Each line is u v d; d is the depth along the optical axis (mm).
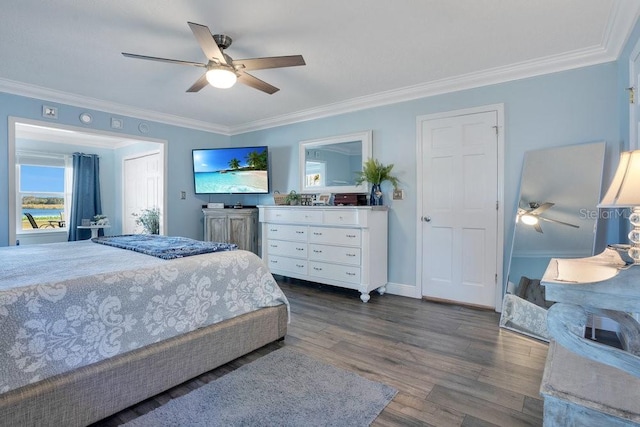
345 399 1783
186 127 5023
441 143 3510
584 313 1138
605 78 2742
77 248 2631
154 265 1921
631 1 2023
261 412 1673
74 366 1521
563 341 1138
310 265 4000
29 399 1369
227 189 4961
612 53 2656
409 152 3715
